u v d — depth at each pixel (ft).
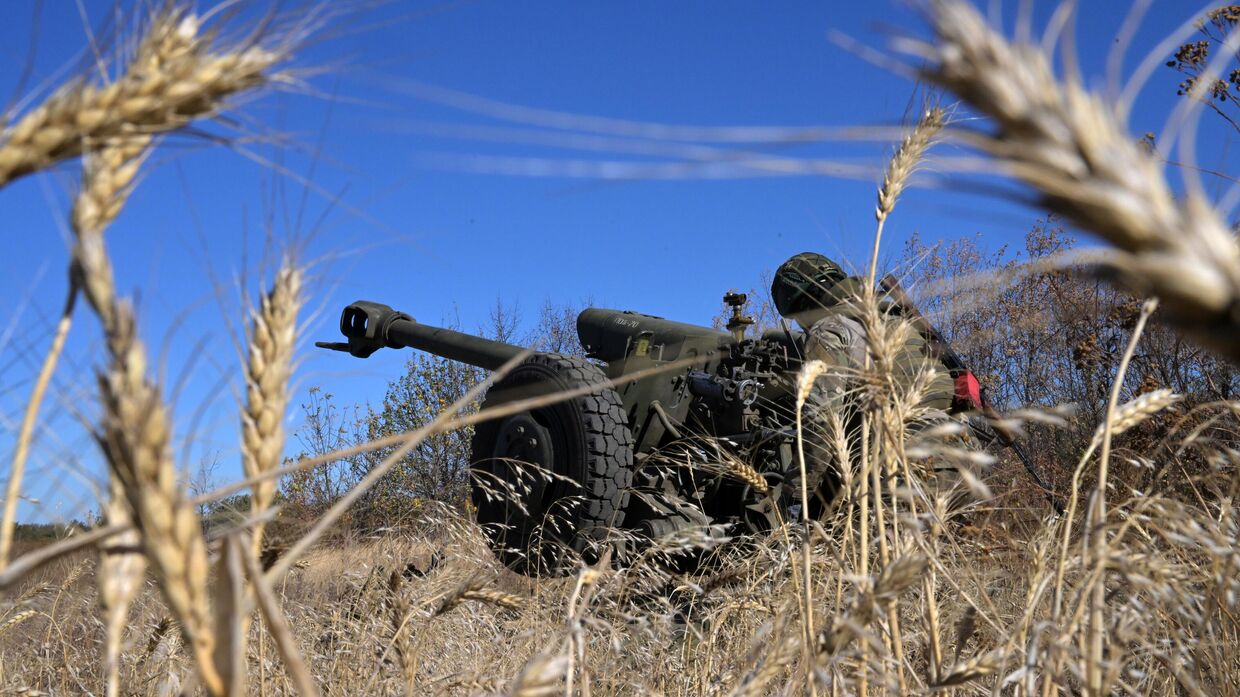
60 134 2.96
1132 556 5.37
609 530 12.80
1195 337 1.49
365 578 10.28
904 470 5.75
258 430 3.34
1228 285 1.42
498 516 18.54
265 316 3.42
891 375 5.97
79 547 2.64
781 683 6.61
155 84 3.05
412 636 7.18
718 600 8.45
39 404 2.98
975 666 5.14
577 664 5.83
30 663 9.17
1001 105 1.54
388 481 27.66
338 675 8.23
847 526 6.71
